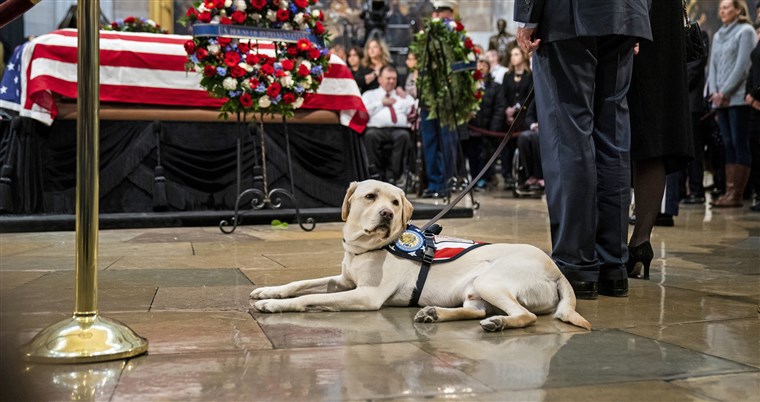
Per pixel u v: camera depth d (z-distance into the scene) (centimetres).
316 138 746
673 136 377
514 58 1220
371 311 288
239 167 620
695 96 949
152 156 689
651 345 240
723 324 272
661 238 573
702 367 214
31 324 260
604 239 335
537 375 204
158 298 319
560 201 325
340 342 240
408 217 288
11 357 132
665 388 194
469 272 284
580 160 318
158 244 525
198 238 566
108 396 185
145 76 671
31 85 630
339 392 188
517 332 255
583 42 314
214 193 709
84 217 224
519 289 271
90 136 223
